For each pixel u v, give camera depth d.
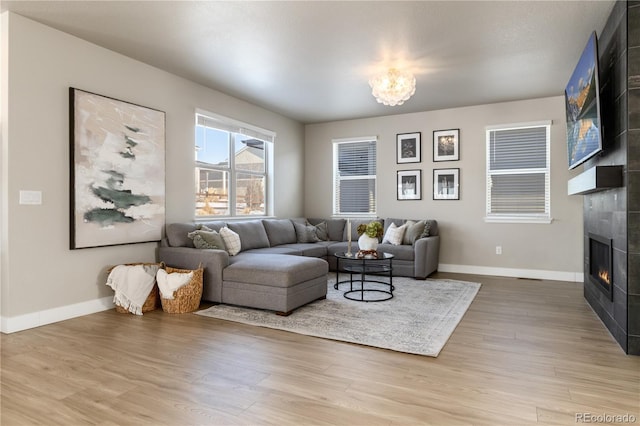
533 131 5.59
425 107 5.96
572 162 3.96
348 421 1.82
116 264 3.89
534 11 3.04
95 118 3.66
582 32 3.40
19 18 3.14
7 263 3.09
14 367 2.42
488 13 3.07
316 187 7.08
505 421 1.82
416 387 2.17
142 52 3.87
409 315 3.58
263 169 6.25
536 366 2.45
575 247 5.32
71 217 3.48
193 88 4.77
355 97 5.43
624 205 2.72
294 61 4.08
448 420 1.83
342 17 3.14
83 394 2.08
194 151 4.80
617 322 2.89
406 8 2.99
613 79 2.99
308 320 3.42
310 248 5.48
